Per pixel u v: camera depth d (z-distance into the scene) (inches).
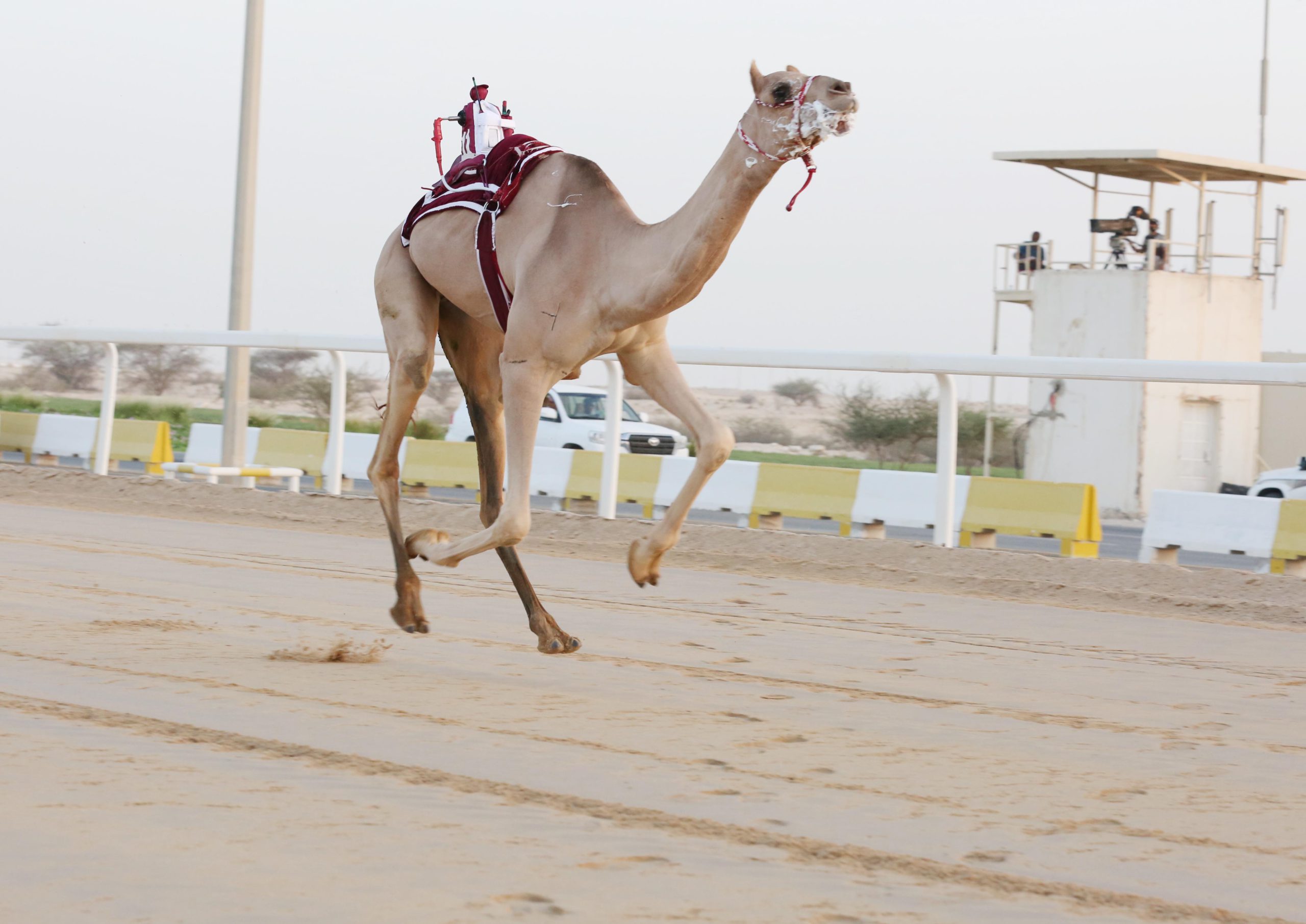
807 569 492.7
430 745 232.8
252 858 172.4
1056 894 169.3
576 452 663.1
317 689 273.1
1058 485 523.8
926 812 201.3
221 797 198.4
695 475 278.4
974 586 459.8
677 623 375.6
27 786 200.1
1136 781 222.7
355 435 754.2
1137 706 283.7
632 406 1133.1
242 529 588.7
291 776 210.7
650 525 563.8
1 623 332.5
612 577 467.5
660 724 251.8
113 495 690.2
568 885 166.1
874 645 349.7
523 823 190.5
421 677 290.4
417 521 603.2
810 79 252.4
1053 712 274.2
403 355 315.0
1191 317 1143.6
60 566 449.1
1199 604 424.2
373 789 205.3
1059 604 432.5
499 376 323.6
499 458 322.0
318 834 182.9
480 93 320.2
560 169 287.7
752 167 256.8
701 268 266.2
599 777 215.0
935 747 240.8
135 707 252.2
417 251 309.0
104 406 765.3
